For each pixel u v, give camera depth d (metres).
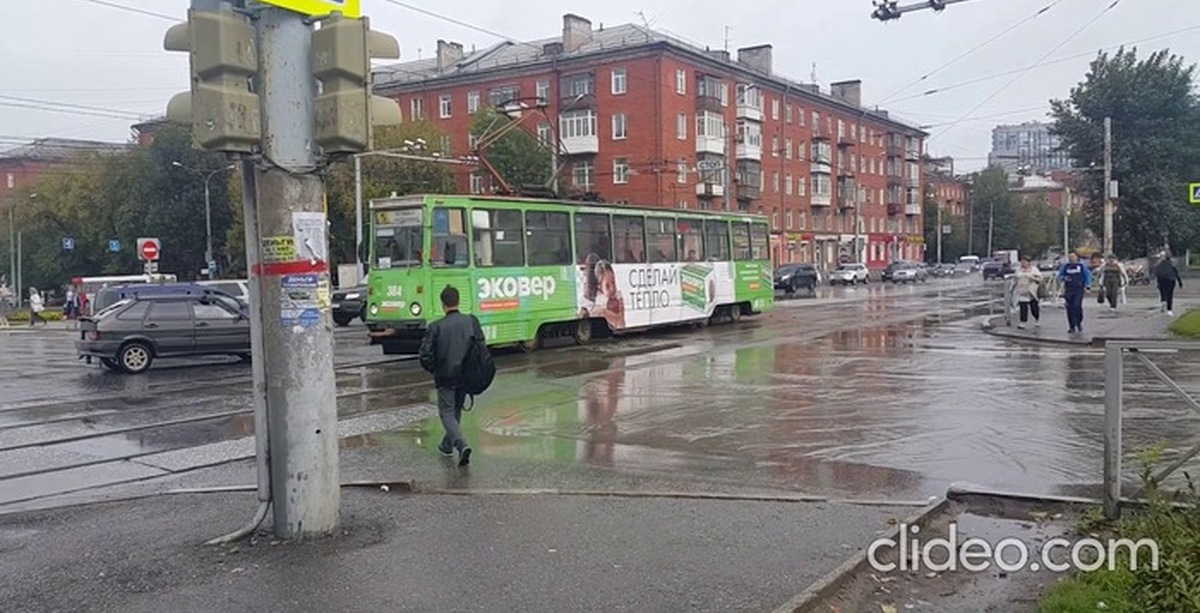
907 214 102.06
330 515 6.54
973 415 11.53
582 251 22.81
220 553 6.19
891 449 9.62
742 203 71.75
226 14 6.00
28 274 79.38
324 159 6.48
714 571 5.59
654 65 62.75
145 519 7.25
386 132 55.34
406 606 5.12
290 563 5.92
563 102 66.25
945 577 5.54
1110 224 35.75
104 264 72.56
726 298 29.14
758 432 10.70
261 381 6.50
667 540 6.23
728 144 69.44
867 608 5.11
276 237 6.38
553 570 5.66
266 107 6.31
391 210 19.36
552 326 22.03
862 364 17.47
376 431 11.23
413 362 19.27
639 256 24.97
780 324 29.16
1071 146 57.28
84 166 73.38
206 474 9.41
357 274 39.22
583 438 10.53
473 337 9.20
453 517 6.94
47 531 7.00
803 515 6.82
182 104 6.38
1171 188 55.28
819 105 83.81
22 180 98.69
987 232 116.12
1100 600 4.77
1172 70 55.50
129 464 10.02
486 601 5.18
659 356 19.73
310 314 6.46
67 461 10.24
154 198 69.25
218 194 68.94
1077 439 9.93
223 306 20.42
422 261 18.88
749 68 72.88
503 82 69.25
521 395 13.98
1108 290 31.05
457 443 9.15
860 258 90.44
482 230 20.03
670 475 8.55
